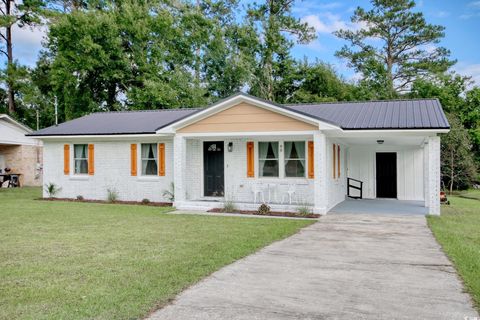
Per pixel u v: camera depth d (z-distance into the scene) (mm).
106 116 19844
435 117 12430
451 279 5531
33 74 37969
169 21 29938
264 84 34438
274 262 6453
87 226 10086
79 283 5191
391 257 6844
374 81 34844
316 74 34750
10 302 4488
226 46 33406
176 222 10852
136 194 16641
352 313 4266
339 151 16562
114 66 29203
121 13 29297
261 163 14953
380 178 19250
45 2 33250
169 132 14297
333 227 10125
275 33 34094
